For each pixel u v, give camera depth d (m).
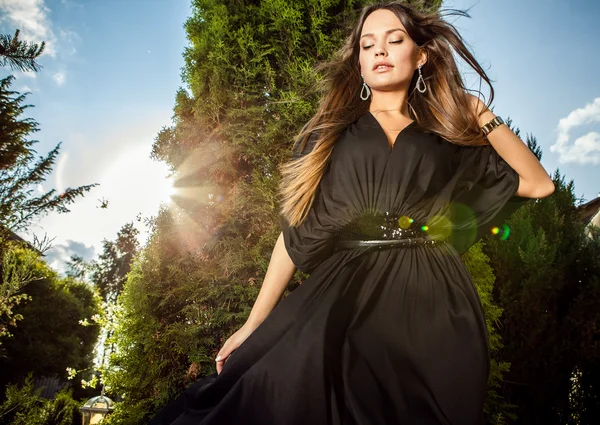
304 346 1.32
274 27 3.35
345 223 1.58
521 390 4.54
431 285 1.48
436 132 1.63
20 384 13.59
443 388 1.34
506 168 1.61
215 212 3.26
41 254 7.25
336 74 1.98
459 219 1.59
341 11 3.42
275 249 1.78
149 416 2.92
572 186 5.80
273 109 3.22
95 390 14.98
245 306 3.00
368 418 1.17
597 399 4.49
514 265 4.74
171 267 3.08
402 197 1.53
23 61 6.13
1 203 8.23
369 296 1.46
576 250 4.96
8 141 8.45
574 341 4.55
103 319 4.11
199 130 3.39
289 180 1.79
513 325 4.61
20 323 13.26
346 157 1.60
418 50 1.84
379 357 1.35
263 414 1.26
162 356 3.02
